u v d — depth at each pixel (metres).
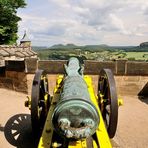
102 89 4.75
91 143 3.34
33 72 7.90
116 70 7.86
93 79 7.84
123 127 5.43
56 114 2.77
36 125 4.25
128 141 4.73
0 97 7.47
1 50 16.16
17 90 8.19
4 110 6.28
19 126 5.31
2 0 25.66
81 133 2.72
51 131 3.33
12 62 8.07
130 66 7.88
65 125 2.70
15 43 28.75
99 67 7.78
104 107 4.43
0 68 8.28
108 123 4.23
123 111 6.57
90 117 2.75
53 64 7.80
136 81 8.00
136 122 5.77
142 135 5.03
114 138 4.84
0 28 26.03
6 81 8.30
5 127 5.22
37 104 4.14
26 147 4.41
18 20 28.03
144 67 7.93
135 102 7.47
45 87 4.97
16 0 26.86
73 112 2.73
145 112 6.54
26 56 19.95
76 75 3.94
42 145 3.09
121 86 8.01
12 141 4.62
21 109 6.45
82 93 3.01
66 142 3.09
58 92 4.62
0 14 26.33
